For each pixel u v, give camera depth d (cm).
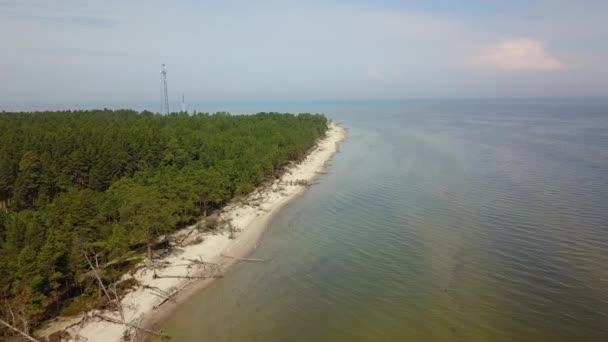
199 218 6850
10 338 3581
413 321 4050
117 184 6606
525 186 8194
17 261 4019
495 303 4278
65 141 7894
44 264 3984
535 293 4416
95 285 4575
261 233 6394
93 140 8394
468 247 5541
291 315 4222
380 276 4928
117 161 7412
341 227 6525
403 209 7188
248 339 3856
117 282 4681
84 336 3809
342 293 4603
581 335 3747
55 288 4228
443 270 4991
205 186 6769
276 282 4891
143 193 5703
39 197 6294
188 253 5588
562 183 8300
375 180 9362
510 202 7231
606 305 4162
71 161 7088
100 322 4031
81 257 4528
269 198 8188
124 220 5400
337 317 4169
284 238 6178
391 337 3828
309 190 8800
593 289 4438
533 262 5050
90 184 6981
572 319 3969
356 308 4309
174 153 8462
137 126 10656
